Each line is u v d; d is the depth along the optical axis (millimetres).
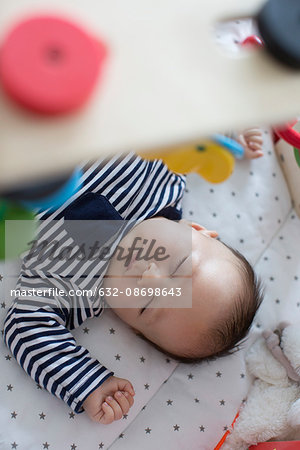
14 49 331
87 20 374
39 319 933
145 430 995
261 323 1108
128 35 378
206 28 394
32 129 338
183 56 382
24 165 336
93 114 351
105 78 361
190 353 1003
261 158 1218
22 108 335
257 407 1020
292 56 386
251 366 1070
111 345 1025
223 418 1027
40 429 929
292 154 1198
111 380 961
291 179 1228
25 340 919
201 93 377
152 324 965
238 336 1005
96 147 348
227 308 964
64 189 455
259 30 398
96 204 956
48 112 336
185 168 622
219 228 1152
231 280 971
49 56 336
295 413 976
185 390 1038
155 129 360
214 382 1047
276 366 1052
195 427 1013
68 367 930
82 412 961
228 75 386
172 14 390
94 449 953
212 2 399
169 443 993
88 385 934
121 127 354
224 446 1017
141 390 1015
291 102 394
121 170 971
